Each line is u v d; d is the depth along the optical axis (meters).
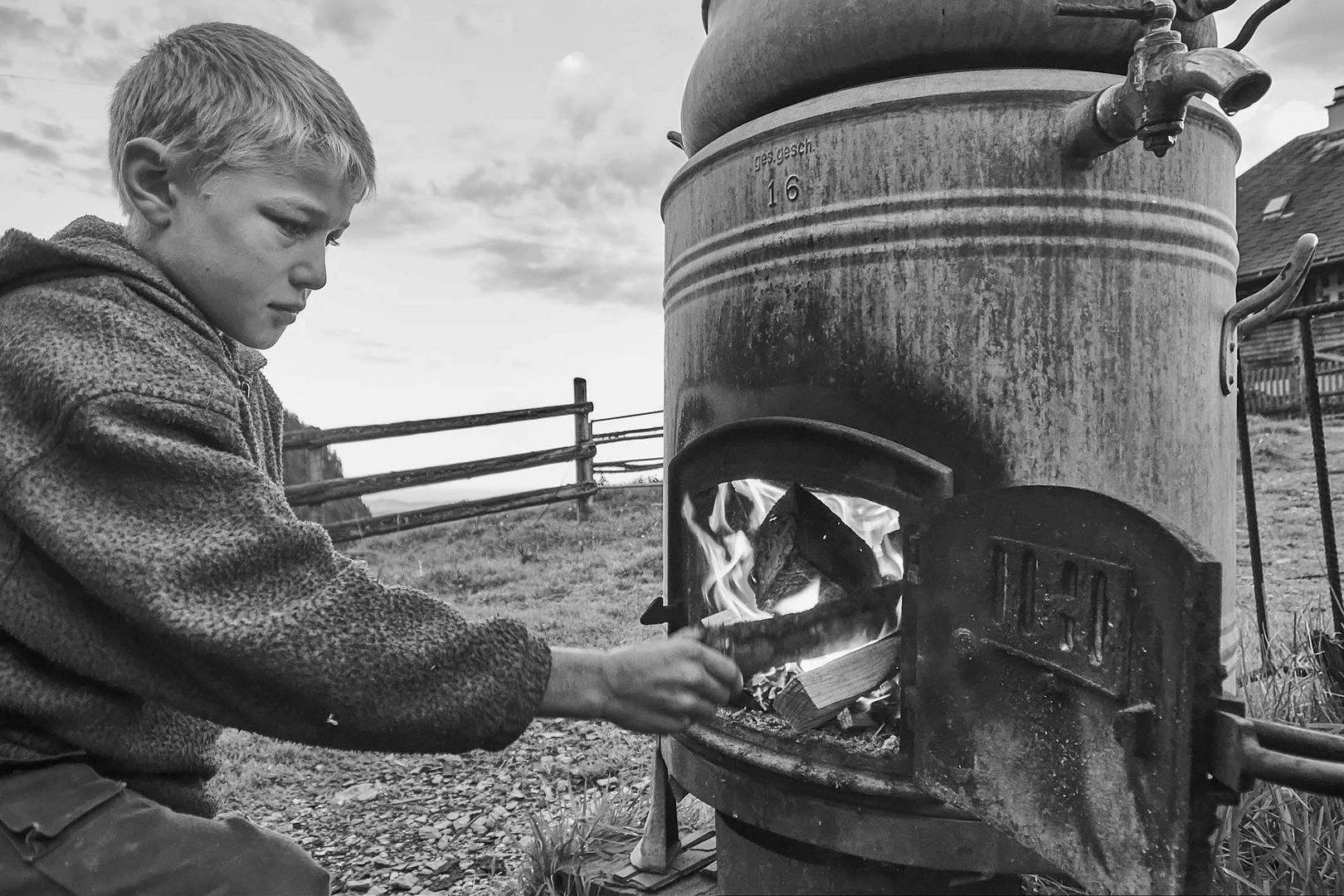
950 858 1.32
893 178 1.37
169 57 1.07
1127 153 1.33
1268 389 14.17
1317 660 2.26
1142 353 1.34
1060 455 1.31
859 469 1.38
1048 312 1.31
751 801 1.50
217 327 1.14
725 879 1.70
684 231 1.72
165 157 1.04
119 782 1.02
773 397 1.50
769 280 1.51
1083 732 0.98
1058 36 1.39
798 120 1.45
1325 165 14.58
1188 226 1.38
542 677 0.97
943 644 1.21
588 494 8.38
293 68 1.09
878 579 1.51
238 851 1.05
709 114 1.76
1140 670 0.91
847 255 1.41
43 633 0.93
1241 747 0.81
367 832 2.61
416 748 0.93
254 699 0.91
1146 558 0.90
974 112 1.33
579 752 3.20
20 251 0.99
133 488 0.91
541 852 2.00
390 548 7.49
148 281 1.04
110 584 0.87
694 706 1.06
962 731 1.17
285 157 1.06
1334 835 1.52
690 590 1.73
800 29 1.51
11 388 0.94
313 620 0.89
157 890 0.98
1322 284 13.19
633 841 2.09
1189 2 1.29
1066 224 1.31
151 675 0.94
